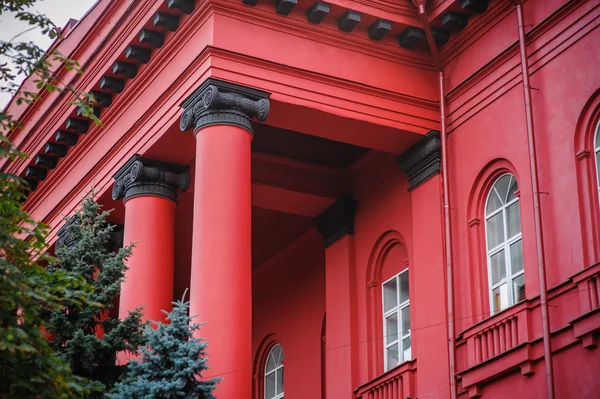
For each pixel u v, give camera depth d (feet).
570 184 57.41
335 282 74.18
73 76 72.49
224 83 61.36
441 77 67.00
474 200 64.03
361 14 64.54
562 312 55.42
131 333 54.80
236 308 57.47
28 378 41.81
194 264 58.65
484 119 64.18
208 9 62.23
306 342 80.18
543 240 57.98
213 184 59.62
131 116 69.46
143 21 64.90
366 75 65.46
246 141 61.11
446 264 63.62
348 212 74.64
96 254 56.54
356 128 65.77
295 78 63.52
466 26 65.72
